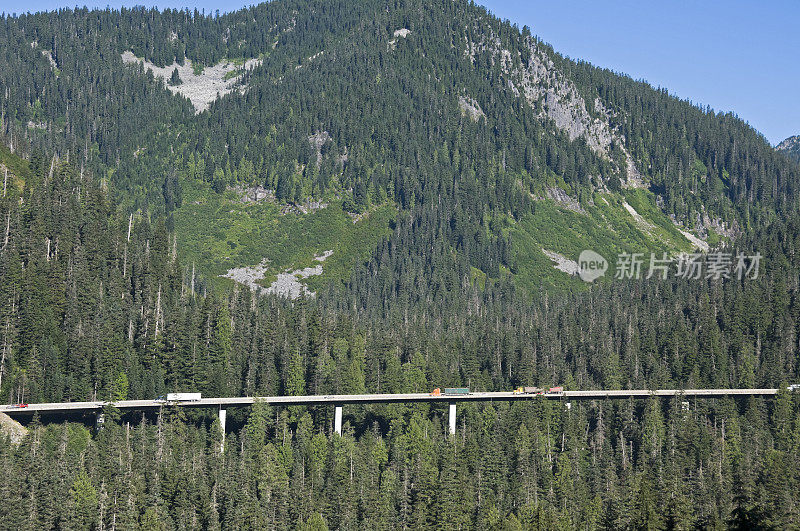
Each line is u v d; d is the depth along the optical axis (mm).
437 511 197375
